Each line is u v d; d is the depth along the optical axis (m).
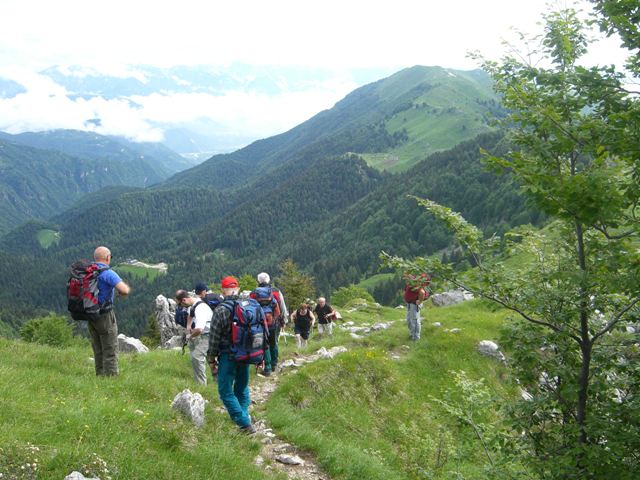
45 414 5.47
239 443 6.35
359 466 6.77
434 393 10.80
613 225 4.59
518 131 5.22
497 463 5.48
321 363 9.84
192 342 8.70
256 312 6.51
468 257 5.51
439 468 7.64
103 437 5.27
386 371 10.42
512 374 5.55
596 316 5.31
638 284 4.49
